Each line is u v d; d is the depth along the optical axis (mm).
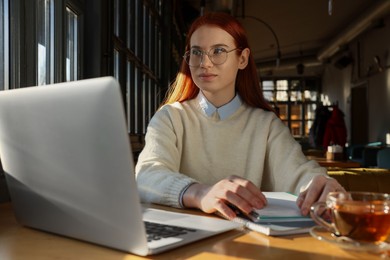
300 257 703
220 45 1398
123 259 688
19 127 815
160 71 6043
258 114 1604
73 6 2455
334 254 719
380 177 1993
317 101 17766
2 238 817
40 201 832
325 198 940
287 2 10023
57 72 2217
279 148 1531
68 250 737
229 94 1563
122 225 694
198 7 9383
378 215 759
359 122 12648
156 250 702
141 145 4262
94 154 692
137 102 4367
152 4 5152
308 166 1405
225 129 1561
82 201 742
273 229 837
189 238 773
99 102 661
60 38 2225
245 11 10672
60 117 726
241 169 1556
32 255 709
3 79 1655
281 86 17922
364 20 10023
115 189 683
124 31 3553
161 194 1153
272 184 1562
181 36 8719
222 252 729
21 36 1742
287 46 14430
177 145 1537
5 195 1347
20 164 846
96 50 2699
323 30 12625
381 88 10211
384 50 9992
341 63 12633
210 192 1015
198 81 1439
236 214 988
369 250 736
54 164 769
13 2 1698
